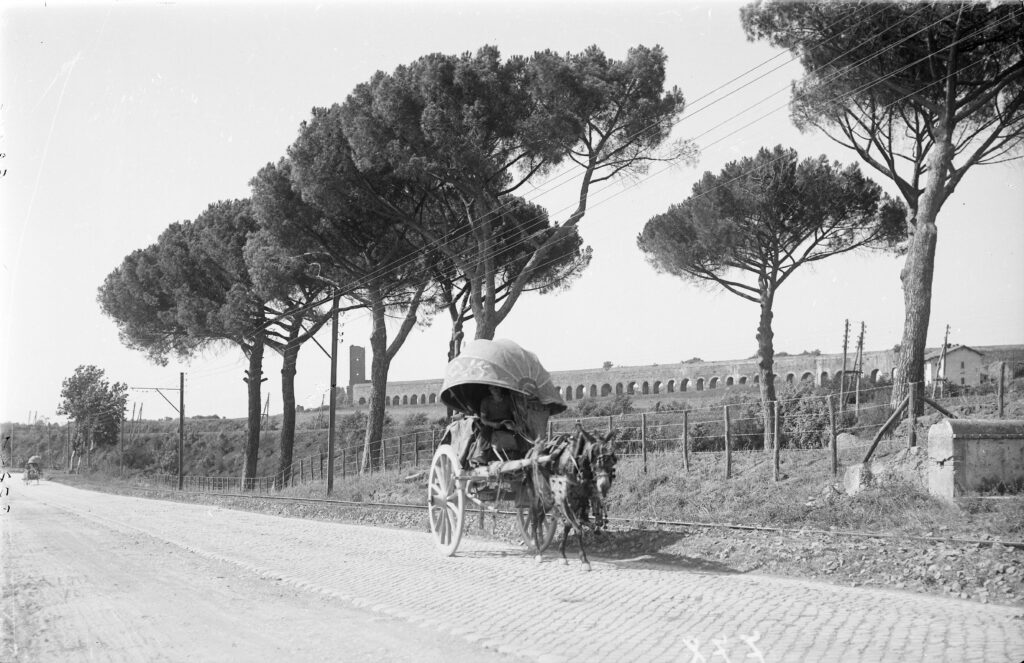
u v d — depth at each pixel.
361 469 37.06
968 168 20.97
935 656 6.38
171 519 24.38
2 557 14.35
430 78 27.38
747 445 23.94
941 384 27.56
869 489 14.44
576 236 34.41
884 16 19.89
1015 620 7.57
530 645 7.24
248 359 49.94
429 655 7.00
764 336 30.17
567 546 14.89
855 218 28.73
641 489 19.14
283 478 44.75
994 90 19.64
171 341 47.59
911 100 21.86
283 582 11.32
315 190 30.30
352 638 7.69
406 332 38.53
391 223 33.75
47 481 75.06
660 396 57.78
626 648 7.02
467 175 28.80
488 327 30.45
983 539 10.76
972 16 19.06
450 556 13.86
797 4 21.09
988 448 13.52
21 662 7.03
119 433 94.44
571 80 26.56
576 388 66.06
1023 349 37.53
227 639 7.71
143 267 45.56
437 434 33.75
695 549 13.12
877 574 10.32
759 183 28.34
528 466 12.43
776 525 13.84
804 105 22.59
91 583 11.23
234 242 41.75
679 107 28.08
